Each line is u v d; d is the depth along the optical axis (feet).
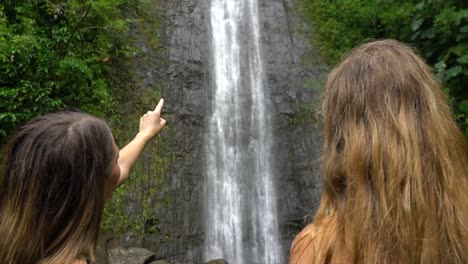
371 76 4.64
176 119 31.83
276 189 32.40
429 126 4.42
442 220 4.22
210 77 34.94
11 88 23.65
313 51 37.37
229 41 37.17
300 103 34.83
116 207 26.71
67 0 27.81
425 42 33.47
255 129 34.47
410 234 4.13
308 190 31.78
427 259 4.10
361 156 4.41
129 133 29.50
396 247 4.14
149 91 31.78
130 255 24.75
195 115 32.78
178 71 33.76
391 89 4.54
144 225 27.22
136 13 34.40
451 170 4.34
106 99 28.89
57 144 4.34
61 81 25.57
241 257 30.71
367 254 4.20
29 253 4.16
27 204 4.25
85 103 27.17
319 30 38.47
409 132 4.34
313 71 36.35
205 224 29.84
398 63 4.66
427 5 32.53
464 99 31.01
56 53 26.12
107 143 4.68
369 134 4.45
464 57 28.63
